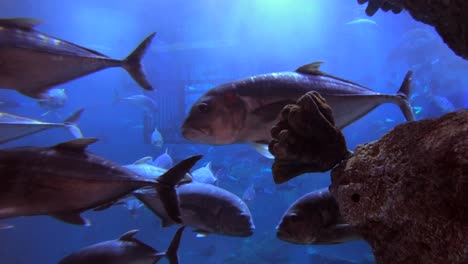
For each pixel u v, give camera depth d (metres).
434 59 21.41
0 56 2.45
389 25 27.44
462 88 22.05
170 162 9.78
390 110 25.38
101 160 2.23
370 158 1.64
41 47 2.59
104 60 2.82
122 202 3.31
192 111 2.50
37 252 21.69
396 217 1.46
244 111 2.43
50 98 2.73
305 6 24.61
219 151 21.05
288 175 1.87
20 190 1.99
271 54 26.89
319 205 2.64
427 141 1.45
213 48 25.97
